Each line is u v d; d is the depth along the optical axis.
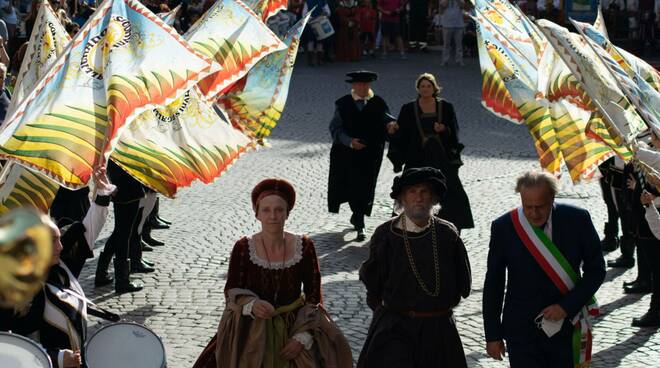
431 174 7.12
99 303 10.83
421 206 7.11
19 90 8.30
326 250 13.11
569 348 7.07
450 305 7.22
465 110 24.16
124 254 11.19
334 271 12.13
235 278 7.12
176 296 11.10
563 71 8.00
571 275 7.03
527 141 20.58
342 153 13.82
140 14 7.06
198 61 7.07
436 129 12.72
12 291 5.36
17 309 5.95
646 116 7.25
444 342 7.21
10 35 25.25
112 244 11.27
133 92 6.79
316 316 7.12
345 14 33.44
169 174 7.76
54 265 6.30
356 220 13.73
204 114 8.05
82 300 6.28
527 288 7.07
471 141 20.55
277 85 10.63
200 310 10.65
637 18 34.28
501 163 18.52
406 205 7.16
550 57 8.11
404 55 34.91
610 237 13.06
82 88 6.80
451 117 12.86
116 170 10.93
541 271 7.03
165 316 10.45
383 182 17.05
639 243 10.13
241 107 10.52
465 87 27.80
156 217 13.92
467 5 35.41
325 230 14.15
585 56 7.53
